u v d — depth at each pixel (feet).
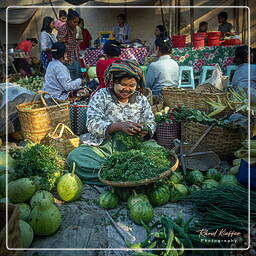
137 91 10.64
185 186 9.11
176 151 11.34
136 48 21.45
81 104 15.70
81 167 10.06
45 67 22.34
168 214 8.33
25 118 13.24
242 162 9.34
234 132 11.35
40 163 9.00
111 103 10.24
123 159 8.94
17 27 40.65
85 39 32.86
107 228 7.80
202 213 8.36
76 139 12.28
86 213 8.44
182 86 20.49
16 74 33.17
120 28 34.40
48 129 13.53
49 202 7.52
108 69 9.81
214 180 9.58
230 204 7.50
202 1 35.86
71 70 19.85
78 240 7.36
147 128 9.70
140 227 7.80
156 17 37.40
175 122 12.94
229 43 22.13
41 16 39.96
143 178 8.20
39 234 7.38
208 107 14.47
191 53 21.40
